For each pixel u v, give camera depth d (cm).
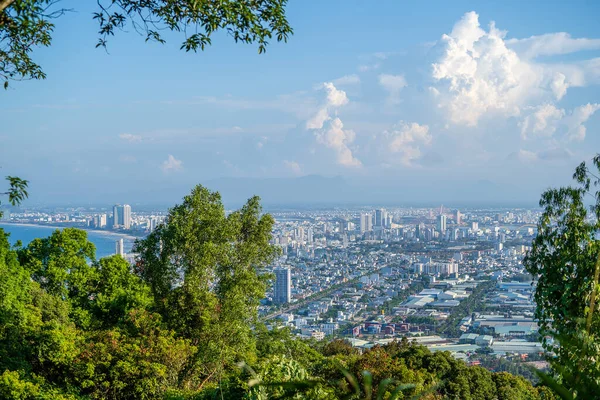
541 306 712
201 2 580
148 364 1227
